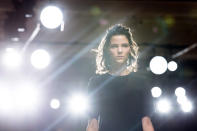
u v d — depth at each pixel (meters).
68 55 11.09
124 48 2.81
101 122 2.74
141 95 2.75
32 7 6.45
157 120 10.34
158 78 10.56
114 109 2.72
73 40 10.30
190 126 10.55
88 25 9.60
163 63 7.38
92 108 2.80
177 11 9.04
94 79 2.87
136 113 2.72
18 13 6.44
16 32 6.59
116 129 2.70
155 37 10.45
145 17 9.28
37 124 10.54
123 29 2.83
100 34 10.05
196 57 12.00
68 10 8.77
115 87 2.77
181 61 11.55
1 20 8.40
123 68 2.84
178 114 10.55
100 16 9.13
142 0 8.58
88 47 10.73
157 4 8.76
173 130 10.53
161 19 9.41
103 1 8.59
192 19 9.48
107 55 2.88
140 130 2.70
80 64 11.46
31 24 6.58
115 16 9.14
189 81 11.52
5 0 7.77
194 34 10.41
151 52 10.70
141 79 2.80
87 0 8.52
